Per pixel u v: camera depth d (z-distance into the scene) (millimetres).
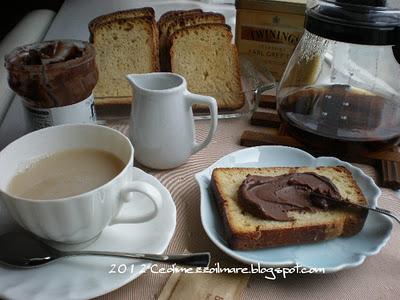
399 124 317
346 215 247
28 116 314
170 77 308
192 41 402
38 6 800
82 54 312
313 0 309
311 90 350
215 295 217
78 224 214
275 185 262
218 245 236
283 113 338
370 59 342
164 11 674
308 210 251
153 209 250
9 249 226
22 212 207
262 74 408
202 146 324
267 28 408
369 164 326
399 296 222
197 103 305
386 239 244
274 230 236
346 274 234
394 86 339
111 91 395
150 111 294
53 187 223
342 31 278
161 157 308
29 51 313
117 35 403
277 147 322
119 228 245
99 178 231
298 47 359
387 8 274
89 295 199
